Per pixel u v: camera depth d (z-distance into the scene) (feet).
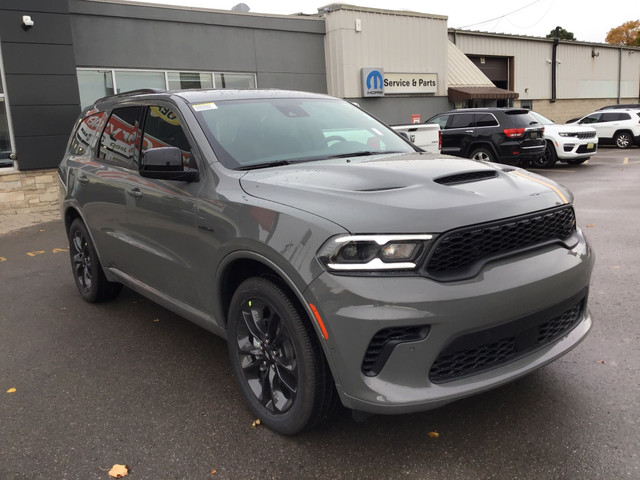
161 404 10.71
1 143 34.63
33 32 34.24
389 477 8.20
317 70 54.03
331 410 8.90
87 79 40.65
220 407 10.51
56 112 35.60
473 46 81.05
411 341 7.69
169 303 12.14
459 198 8.32
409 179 8.98
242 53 48.42
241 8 50.39
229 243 9.43
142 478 8.45
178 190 10.96
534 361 8.64
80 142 16.65
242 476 8.41
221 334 10.70
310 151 11.80
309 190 8.86
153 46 43.27
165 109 12.33
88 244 15.87
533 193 9.07
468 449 8.74
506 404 9.96
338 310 7.73
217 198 9.91
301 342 8.47
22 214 35.35
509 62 87.30
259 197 9.23
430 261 7.75
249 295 9.39
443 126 49.44
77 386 11.62
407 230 7.70
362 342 7.68
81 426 10.03
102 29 40.68
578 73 98.94
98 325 15.17
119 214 13.30
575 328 9.62
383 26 56.24
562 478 7.93
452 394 7.85
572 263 9.00
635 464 8.12
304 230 8.18
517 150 45.21
